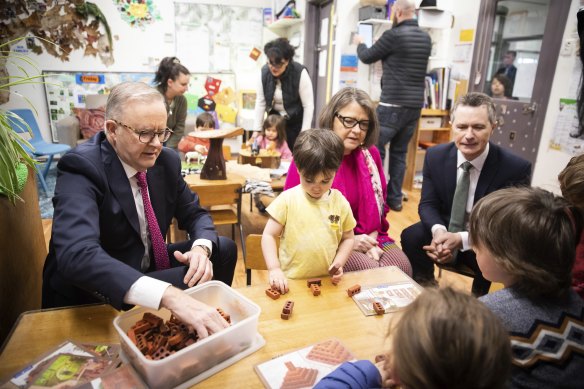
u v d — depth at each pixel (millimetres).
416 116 3732
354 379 756
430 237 2023
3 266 1349
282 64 3273
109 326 1001
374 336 994
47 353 895
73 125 4570
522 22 3369
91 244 1059
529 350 741
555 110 3096
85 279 1010
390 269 1357
